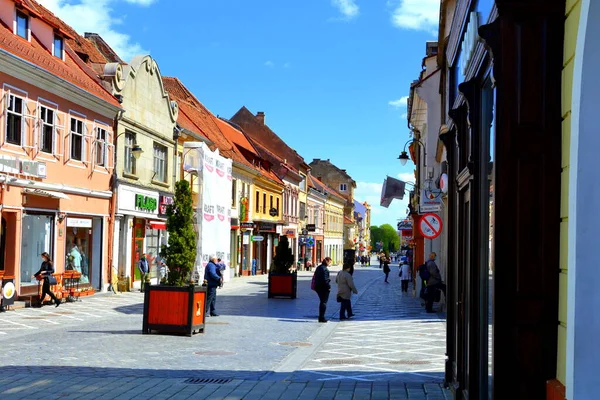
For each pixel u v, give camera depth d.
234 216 47.34
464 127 8.35
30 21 23.62
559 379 4.45
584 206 3.91
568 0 4.48
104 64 29.89
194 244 16.09
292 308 23.53
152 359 11.56
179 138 36.38
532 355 4.59
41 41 24.50
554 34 4.63
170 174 34.97
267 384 9.53
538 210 4.61
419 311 23.16
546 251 4.58
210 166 25.48
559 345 4.48
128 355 11.94
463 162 8.38
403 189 32.44
